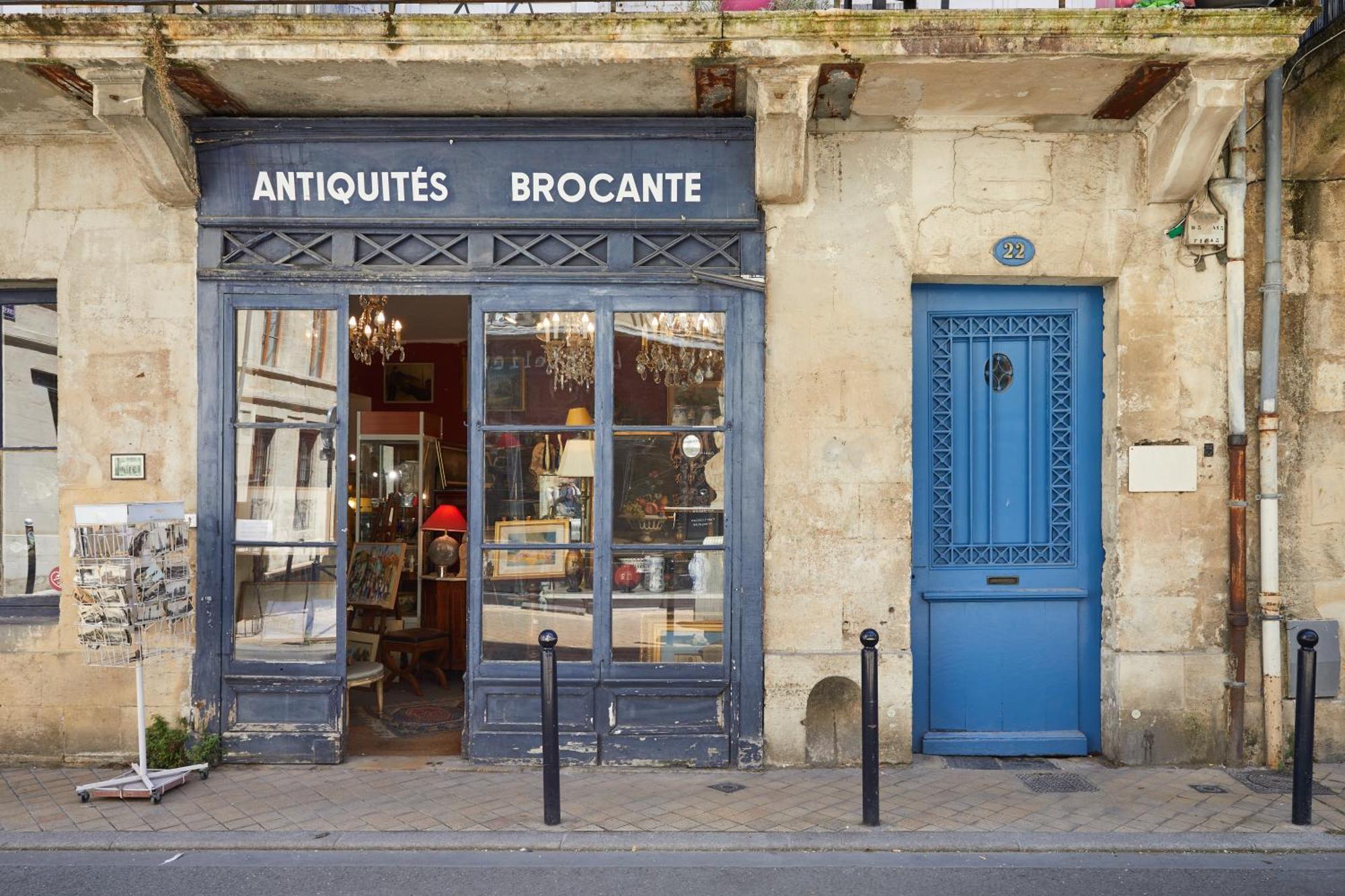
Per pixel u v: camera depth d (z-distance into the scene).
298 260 5.62
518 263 5.63
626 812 4.78
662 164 5.53
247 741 5.57
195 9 5.45
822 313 5.54
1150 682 5.51
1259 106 5.55
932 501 5.81
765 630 5.54
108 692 5.58
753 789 5.13
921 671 5.79
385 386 11.09
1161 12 4.65
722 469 5.61
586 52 4.81
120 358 5.61
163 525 5.11
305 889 3.95
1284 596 5.64
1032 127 5.51
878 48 4.76
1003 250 5.52
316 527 5.63
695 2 5.27
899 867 4.17
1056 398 5.80
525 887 3.96
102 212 5.60
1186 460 5.51
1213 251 5.51
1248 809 4.83
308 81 5.07
